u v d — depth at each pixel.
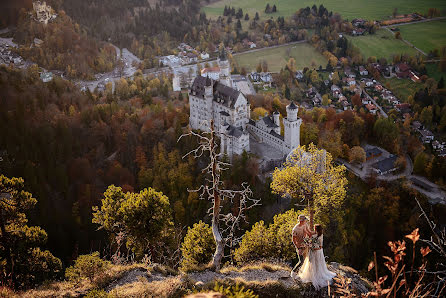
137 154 158.88
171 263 59.00
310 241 34.50
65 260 112.94
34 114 181.50
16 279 52.44
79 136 170.12
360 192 142.38
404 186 144.88
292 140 136.50
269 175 134.50
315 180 61.53
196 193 134.38
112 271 46.03
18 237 57.31
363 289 36.22
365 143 180.75
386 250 122.00
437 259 83.06
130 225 55.06
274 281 36.41
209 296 15.91
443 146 196.25
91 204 138.00
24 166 147.88
